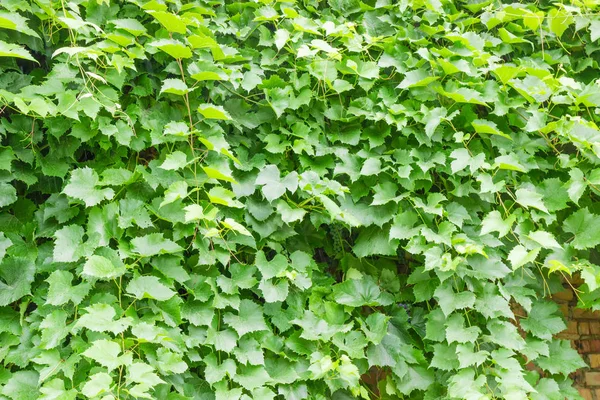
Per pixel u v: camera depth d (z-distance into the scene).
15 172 1.63
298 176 1.77
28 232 1.62
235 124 1.82
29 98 1.54
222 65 1.81
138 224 1.59
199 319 1.61
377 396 1.88
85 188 1.57
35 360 1.42
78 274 1.52
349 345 1.72
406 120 1.88
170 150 1.74
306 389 1.68
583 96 1.93
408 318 1.86
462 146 1.92
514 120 2.01
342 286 1.83
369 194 1.92
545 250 1.90
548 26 2.15
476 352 1.68
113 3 1.84
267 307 1.74
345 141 1.91
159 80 1.85
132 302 1.53
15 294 1.51
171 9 1.89
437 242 1.72
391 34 2.09
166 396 1.51
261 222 1.79
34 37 1.73
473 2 2.19
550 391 1.81
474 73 1.95
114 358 1.33
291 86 1.90
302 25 1.92
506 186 1.92
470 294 1.71
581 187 1.84
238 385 1.66
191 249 1.71
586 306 1.90
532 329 1.85
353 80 1.97
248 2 1.99
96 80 1.69
